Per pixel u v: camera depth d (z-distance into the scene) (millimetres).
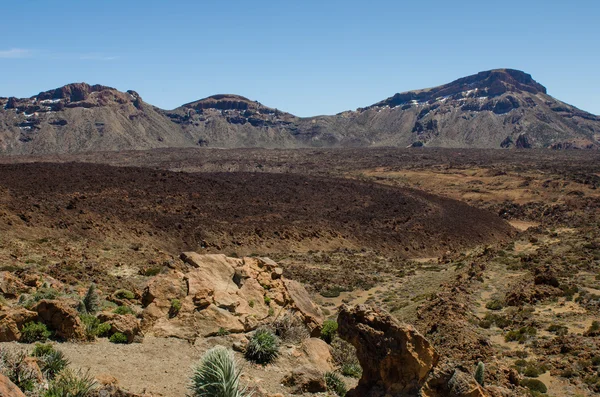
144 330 18188
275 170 179625
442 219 83875
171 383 14016
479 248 64188
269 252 61594
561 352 24656
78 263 38406
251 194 85812
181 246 56969
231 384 9617
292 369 16375
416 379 11250
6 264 35562
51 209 53906
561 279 38094
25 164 83938
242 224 66062
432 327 28453
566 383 21422
